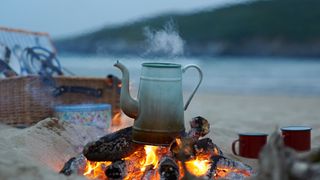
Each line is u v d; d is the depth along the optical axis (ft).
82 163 5.26
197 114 11.49
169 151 5.08
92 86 7.85
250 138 6.39
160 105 4.99
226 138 7.69
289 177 3.82
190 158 5.09
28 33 8.59
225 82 22.89
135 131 5.09
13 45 8.23
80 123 6.79
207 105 14.16
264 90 20.17
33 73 8.20
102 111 6.91
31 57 8.36
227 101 15.71
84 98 7.84
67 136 6.22
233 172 5.17
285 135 5.92
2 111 7.11
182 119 5.13
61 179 4.30
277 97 17.57
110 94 7.86
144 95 5.04
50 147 5.86
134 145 5.16
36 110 7.11
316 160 3.97
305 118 11.91
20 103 7.06
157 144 5.01
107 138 5.18
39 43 8.63
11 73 7.82
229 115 12.01
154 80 5.01
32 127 6.15
